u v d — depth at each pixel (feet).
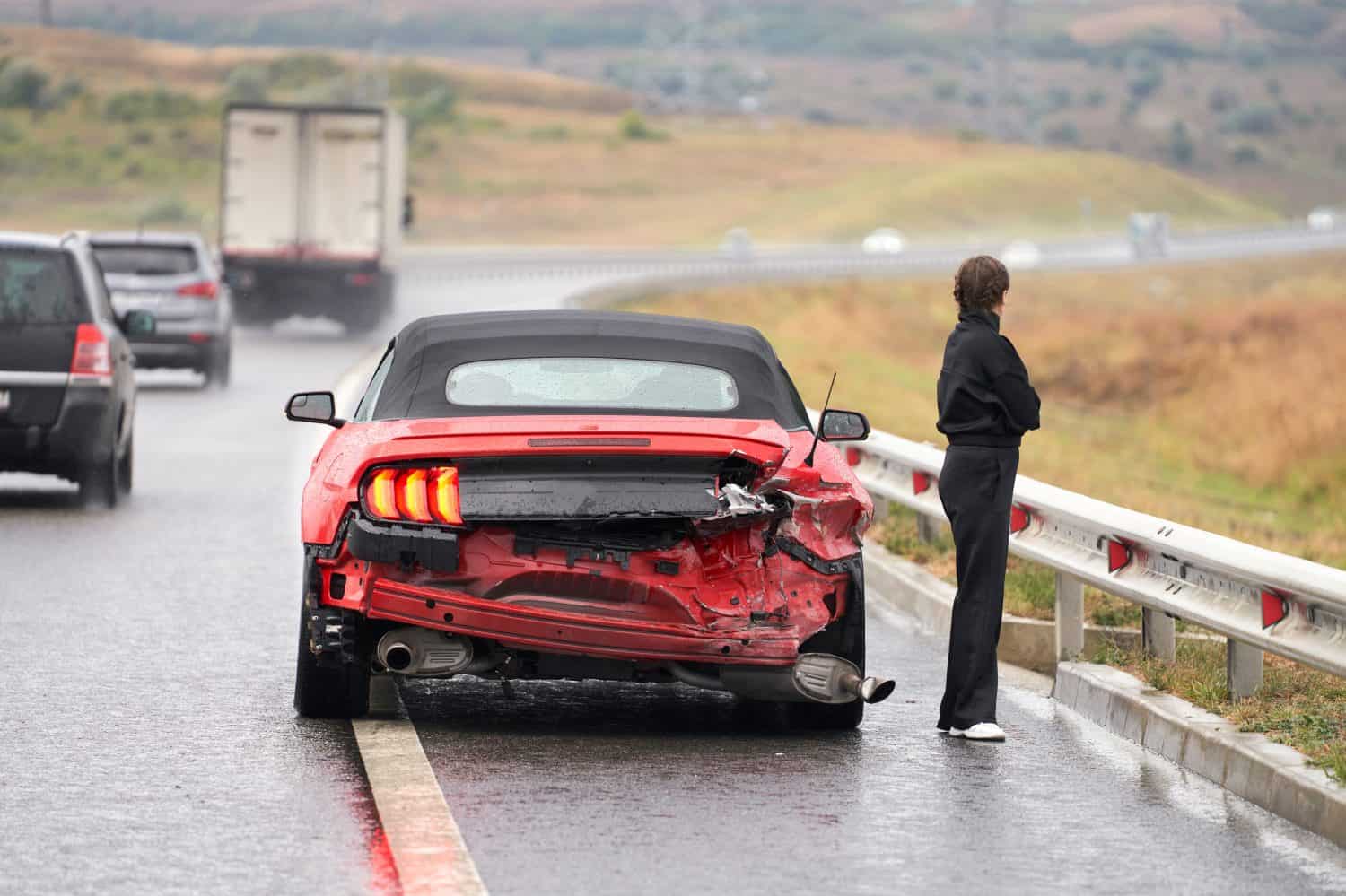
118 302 269.64
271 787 71.36
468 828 65.67
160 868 60.49
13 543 138.21
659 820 67.26
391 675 94.79
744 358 85.40
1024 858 63.10
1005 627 103.76
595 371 83.87
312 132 375.86
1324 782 68.08
